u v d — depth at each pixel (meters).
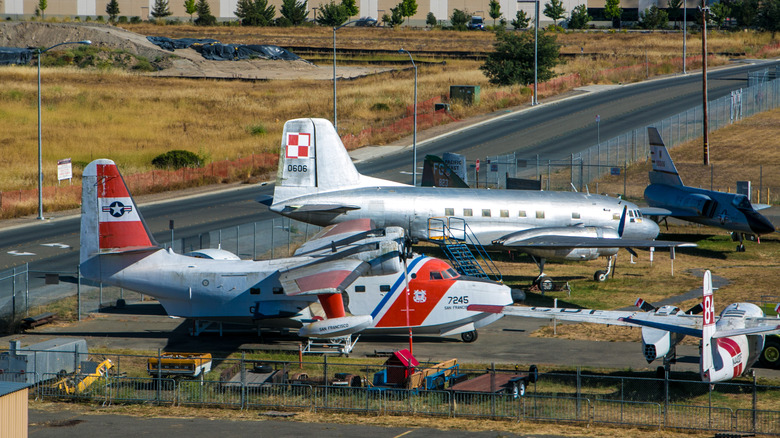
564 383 125.12
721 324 119.25
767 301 173.75
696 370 130.75
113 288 183.00
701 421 106.88
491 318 147.62
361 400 115.56
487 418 108.50
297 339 152.75
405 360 119.94
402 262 144.12
